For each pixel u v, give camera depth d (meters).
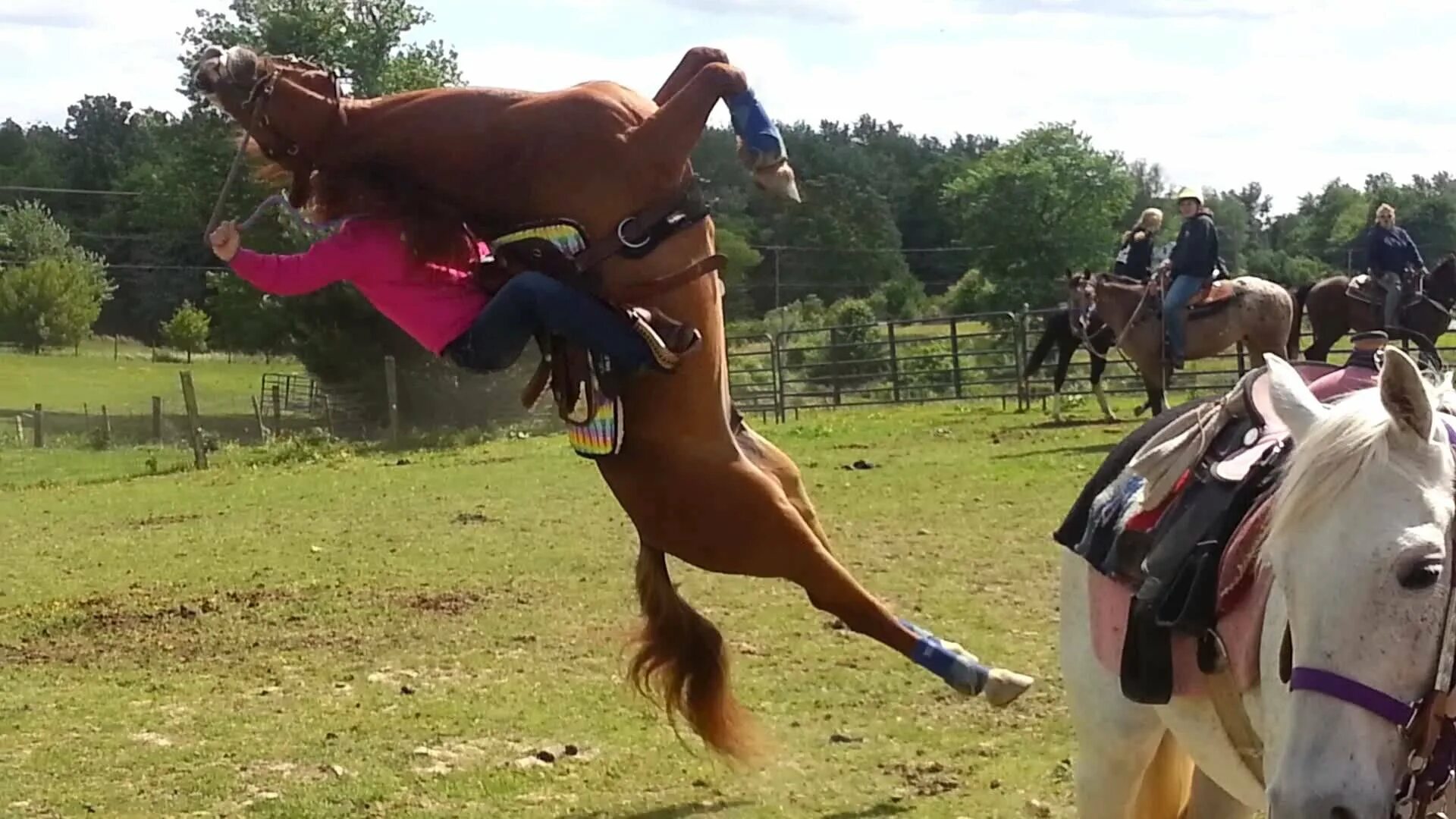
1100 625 3.67
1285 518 2.71
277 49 37.00
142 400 43.62
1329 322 16.77
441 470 17.47
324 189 3.93
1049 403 20.83
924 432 17.83
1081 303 17.64
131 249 77.19
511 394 28.05
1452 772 2.74
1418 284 16.23
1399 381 2.63
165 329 65.00
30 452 27.30
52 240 70.62
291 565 11.08
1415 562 2.58
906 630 4.14
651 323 3.80
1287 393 2.95
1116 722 3.71
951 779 5.78
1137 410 18.33
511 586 9.87
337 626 8.98
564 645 8.27
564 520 12.56
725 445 4.03
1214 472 3.40
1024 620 8.13
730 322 59.84
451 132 3.86
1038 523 10.97
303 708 7.23
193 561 11.54
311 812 5.72
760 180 3.86
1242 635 3.14
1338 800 2.57
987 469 13.87
